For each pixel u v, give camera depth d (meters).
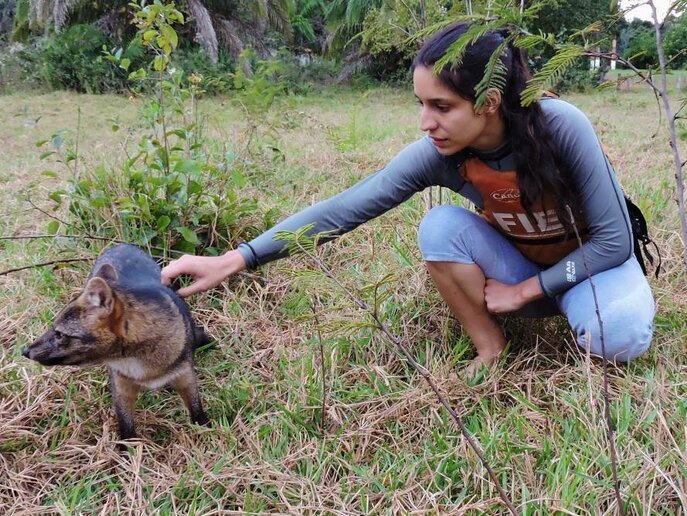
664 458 2.44
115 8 18.55
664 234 4.45
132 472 2.65
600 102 14.80
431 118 2.58
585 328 2.98
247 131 5.90
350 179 6.00
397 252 4.25
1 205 5.46
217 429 2.89
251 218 4.56
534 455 2.63
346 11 22.47
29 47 19.42
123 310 2.75
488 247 3.15
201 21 18.27
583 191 2.80
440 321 3.62
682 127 8.41
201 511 2.45
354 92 20.81
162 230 4.06
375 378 3.19
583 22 16.50
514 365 3.21
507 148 2.74
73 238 4.34
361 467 2.66
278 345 3.50
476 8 2.85
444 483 2.57
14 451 2.82
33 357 2.71
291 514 2.39
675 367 3.11
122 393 2.86
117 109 13.26
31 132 9.93
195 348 3.41
